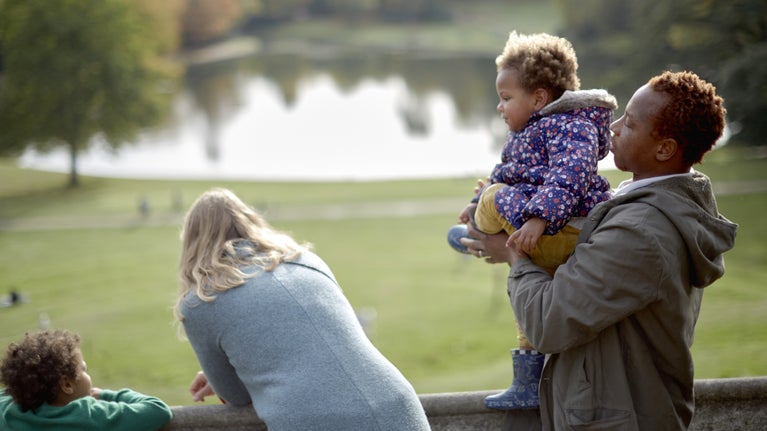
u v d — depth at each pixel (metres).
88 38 79.94
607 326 3.44
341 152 102.81
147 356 31.75
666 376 3.65
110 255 52.53
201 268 4.00
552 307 3.49
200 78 166.12
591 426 3.55
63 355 3.95
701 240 3.46
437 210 65.12
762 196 54.69
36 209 69.00
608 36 126.31
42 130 79.62
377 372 3.75
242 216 4.21
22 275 48.06
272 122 122.81
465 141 107.00
